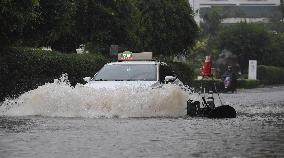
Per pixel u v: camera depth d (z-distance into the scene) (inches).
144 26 3154.5
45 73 1860.2
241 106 1745.8
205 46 6461.6
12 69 1734.7
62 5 1919.3
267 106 1748.3
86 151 674.8
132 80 1323.8
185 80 3090.6
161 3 3191.4
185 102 1248.2
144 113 1200.2
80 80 2023.9
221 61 5551.2
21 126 971.9
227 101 2097.7
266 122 1084.5
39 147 706.2
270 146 721.0
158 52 3235.7
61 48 2694.4
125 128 942.4
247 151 676.7
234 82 3339.1
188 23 3312.0
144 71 1358.3
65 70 1946.4
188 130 917.2
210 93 1243.8
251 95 2778.1
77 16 2586.1
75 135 837.2
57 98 1217.4
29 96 1251.2
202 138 806.5
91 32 2635.3
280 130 923.4
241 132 889.5
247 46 5772.6
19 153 655.8
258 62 5880.9
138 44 2847.0
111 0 2645.2
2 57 1710.1
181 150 684.7
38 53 1838.1
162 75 1370.6
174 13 3230.8
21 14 1684.3
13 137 807.7
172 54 3299.7
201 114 1217.4
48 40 2181.3
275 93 3110.2
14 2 1663.4
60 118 1144.8
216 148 701.9
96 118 1150.3
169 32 3221.0
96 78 1355.8
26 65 1779.0
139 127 960.3
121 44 2709.2
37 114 1233.4
